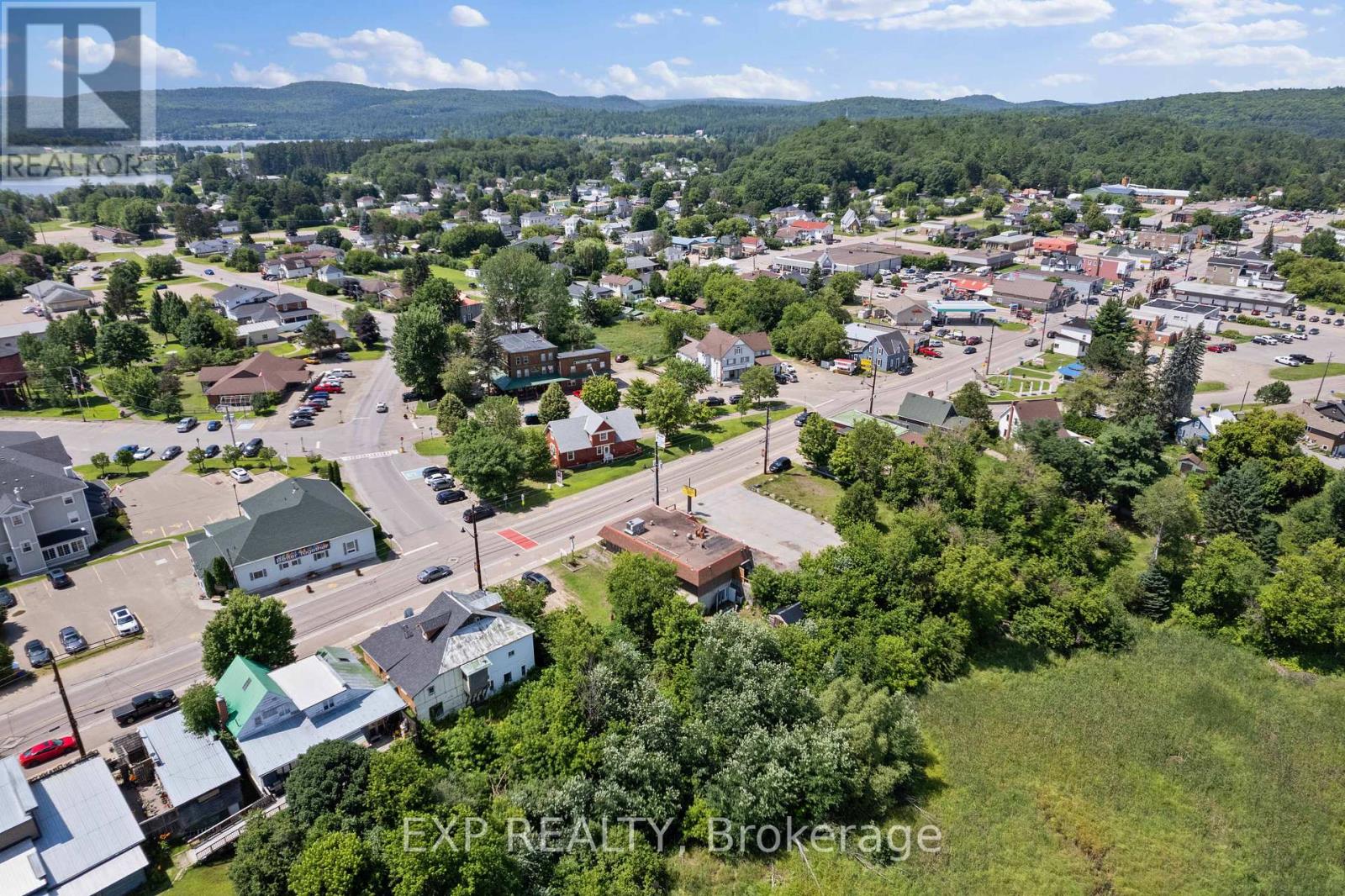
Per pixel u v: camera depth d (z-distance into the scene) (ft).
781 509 303.27
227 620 191.21
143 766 168.04
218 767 164.14
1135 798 186.29
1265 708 215.72
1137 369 380.37
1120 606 245.24
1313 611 227.20
